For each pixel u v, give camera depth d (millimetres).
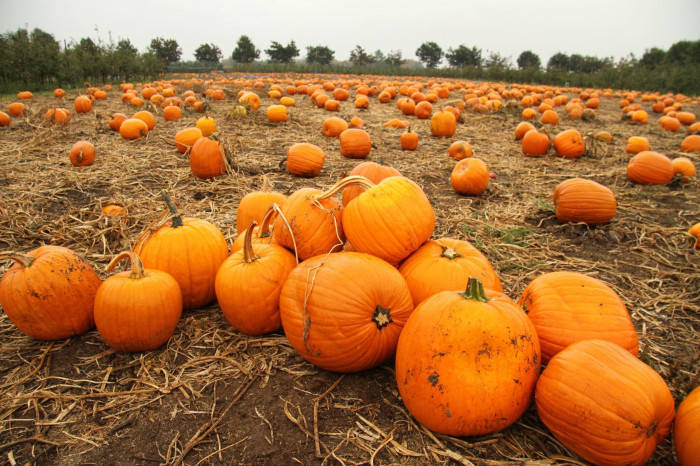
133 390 2393
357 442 2066
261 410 2262
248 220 3771
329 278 2285
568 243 4605
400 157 8234
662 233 4832
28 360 2617
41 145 8070
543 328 2309
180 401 2330
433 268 2607
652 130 12602
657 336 3037
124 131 8617
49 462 1951
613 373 1799
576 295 2336
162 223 3049
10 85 20750
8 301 2576
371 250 2686
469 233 4707
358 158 7930
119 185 5855
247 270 2641
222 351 2723
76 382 2445
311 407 2277
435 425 1998
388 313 2305
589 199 4820
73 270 2719
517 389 1935
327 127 9695
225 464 1947
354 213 2697
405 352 2051
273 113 10867
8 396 2324
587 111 14297
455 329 1933
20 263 2637
